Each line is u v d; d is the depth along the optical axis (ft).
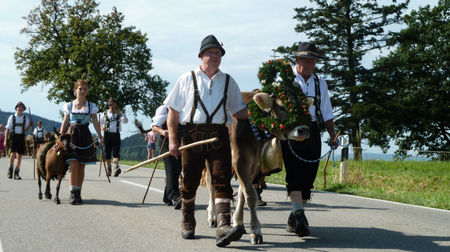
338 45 134.21
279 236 17.90
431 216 23.02
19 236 17.51
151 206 25.29
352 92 127.75
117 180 41.09
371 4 132.16
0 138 104.47
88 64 141.59
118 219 21.20
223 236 15.69
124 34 153.17
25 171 51.16
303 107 16.48
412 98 147.54
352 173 41.55
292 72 17.01
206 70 16.62
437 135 143.23
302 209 17.60
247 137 16.53
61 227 19.22
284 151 17.89
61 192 30.94
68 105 26.63
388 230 19.24
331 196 31.24
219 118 16.44
